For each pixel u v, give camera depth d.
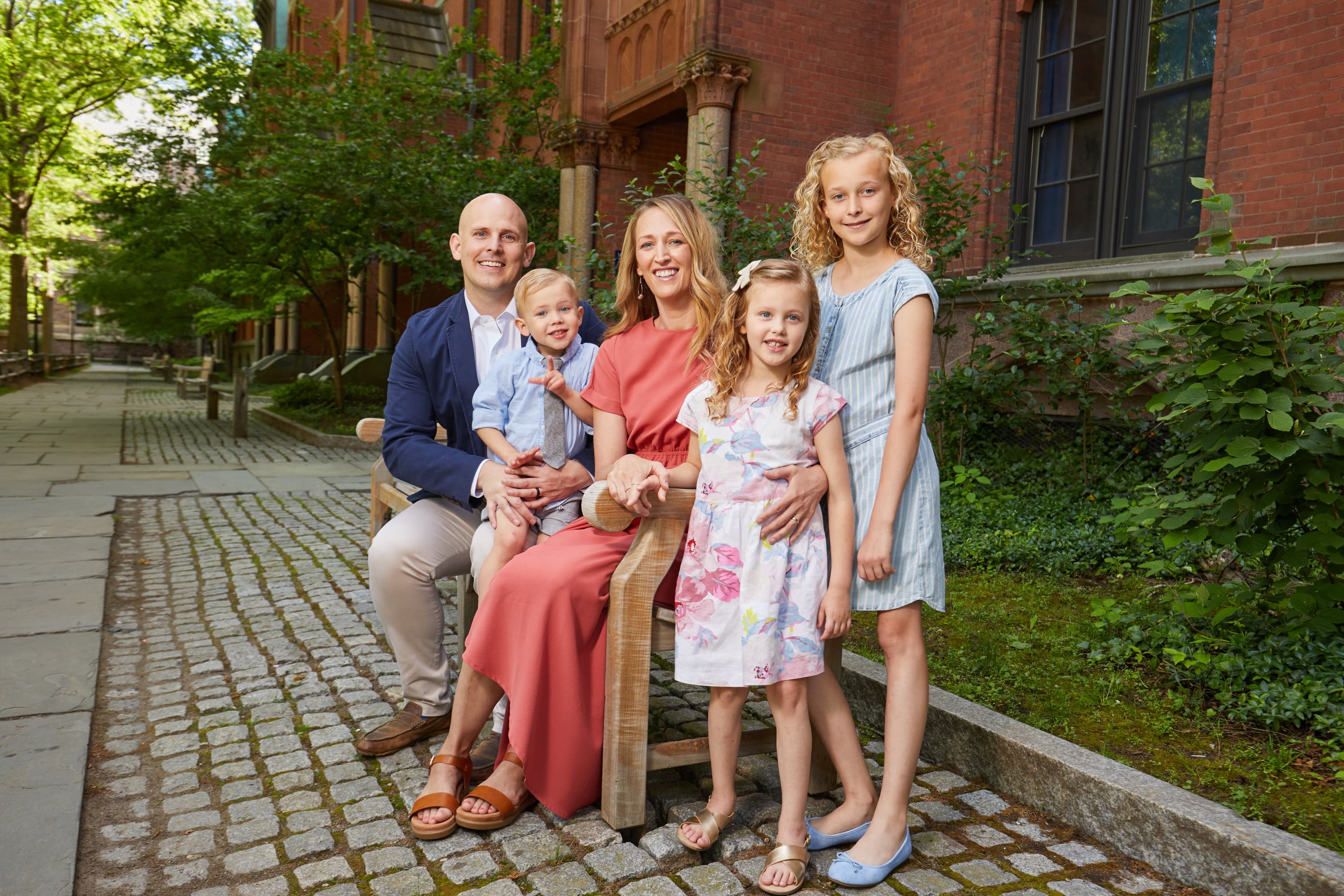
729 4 8.97
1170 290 5.89
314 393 16.56
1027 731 2.67
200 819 2.47
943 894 2.11
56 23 20.84
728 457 2.19
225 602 4.64
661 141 11.93
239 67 16.41
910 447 2.13
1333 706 2.77
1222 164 5.94
